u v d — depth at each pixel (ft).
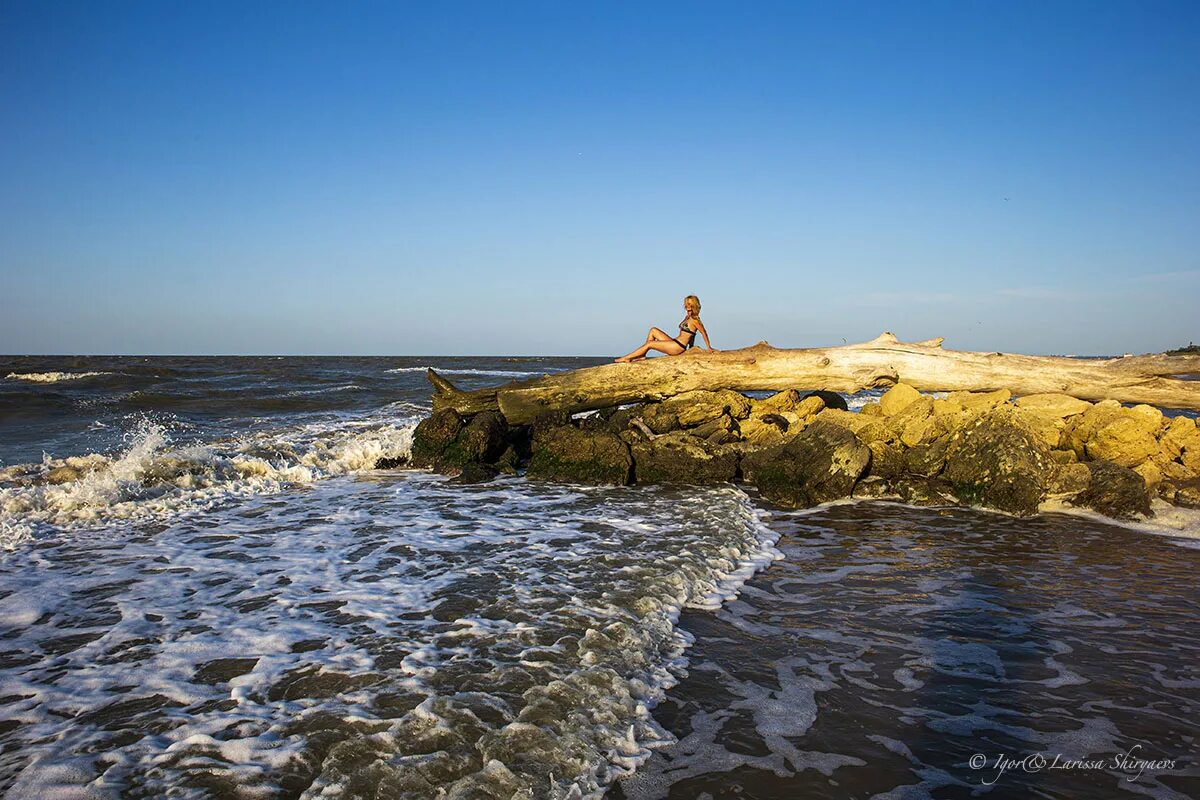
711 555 24.47
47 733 12.92
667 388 43.93
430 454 44.27
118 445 48.88
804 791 11.80
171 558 24.00
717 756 12.76
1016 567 24.27
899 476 36.24
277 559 23.88
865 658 16.93
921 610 20.11
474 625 17.87
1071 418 37.76
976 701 14.92
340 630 17.60
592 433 40.11
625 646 16.76
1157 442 35.81
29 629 17.74
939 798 11.66
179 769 11.82
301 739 12.71
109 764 11.96
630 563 23.26
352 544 25.82
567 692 14.35
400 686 14.60
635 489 37.29
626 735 13.20
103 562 23.50
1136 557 25.59
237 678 15.02
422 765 11.87
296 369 181.57
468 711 13.53
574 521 29.53
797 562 24.77
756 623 19.04
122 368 160.56
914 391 41.09
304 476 39.63
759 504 34.45
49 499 30.73
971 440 34.76
